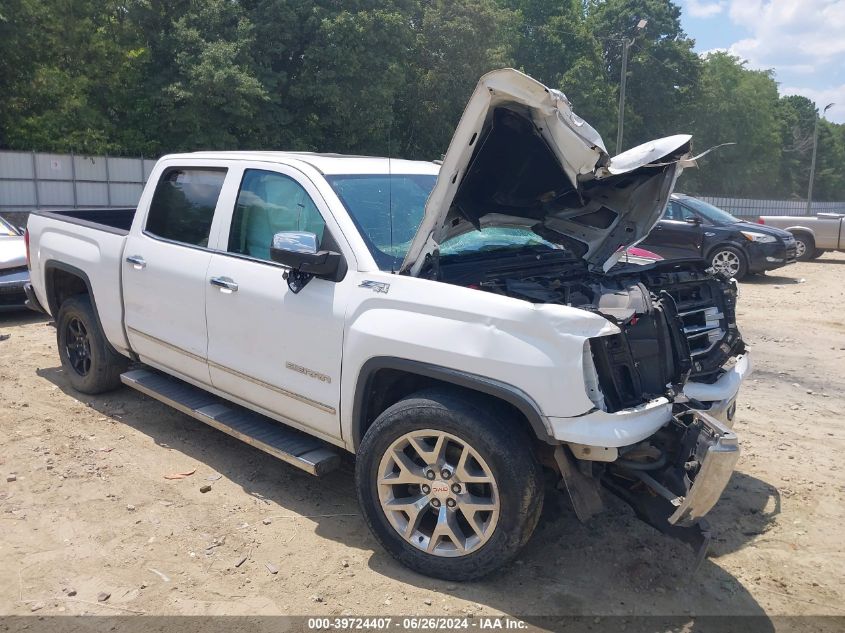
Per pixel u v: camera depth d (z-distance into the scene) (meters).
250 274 4.13
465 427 3.20
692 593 3.39
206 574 3.44
